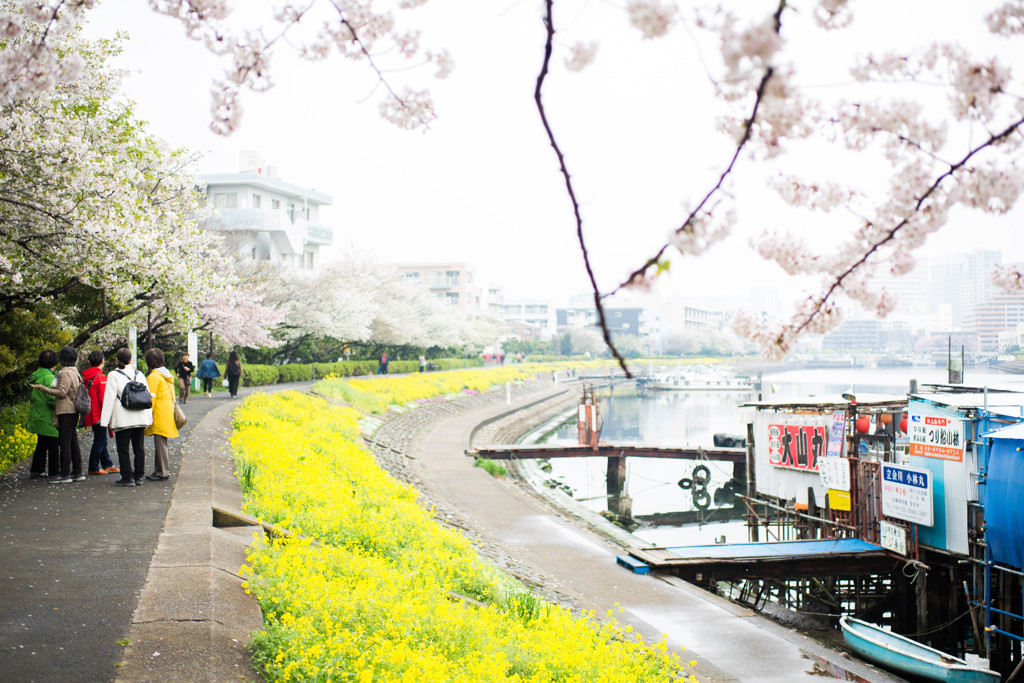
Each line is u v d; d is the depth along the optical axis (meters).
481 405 51.56
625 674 6.60
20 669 4.41
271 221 46.59
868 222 2.79
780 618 14.79
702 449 27.84
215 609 5.57
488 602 9.05
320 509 9.80
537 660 6.47
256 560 7.08
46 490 9.44
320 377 43.91
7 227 12.20
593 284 2.09
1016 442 11.16
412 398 41.88
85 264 12.90
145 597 5.74
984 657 12.39
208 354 31.91
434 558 9.45
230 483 11.03
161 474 10.39
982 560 12.41
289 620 5.38
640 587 12.65
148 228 14.34
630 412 62.19
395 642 5.68
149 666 4.55
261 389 31.83
